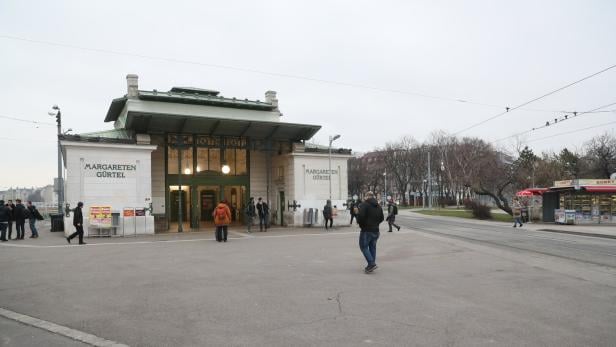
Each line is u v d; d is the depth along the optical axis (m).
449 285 8.62
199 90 26.81
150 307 6.96
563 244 16.75
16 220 18.89
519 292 8.01
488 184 53.38
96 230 19.70
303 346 5.16
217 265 11.16
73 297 7.64
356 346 5.15
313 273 9.96
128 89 23.39
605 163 54.56
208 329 5.81
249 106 25.78
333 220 26.41
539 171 47.91
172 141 24.44
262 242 17.08
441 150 64.50
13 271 10.29
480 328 5.82
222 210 17.25
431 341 5.31
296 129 25.33
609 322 6.10
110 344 5.25
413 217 40.16
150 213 21.08
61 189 28.31
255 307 6.93
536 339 5.38
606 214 29.28
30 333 5.71
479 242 17.53
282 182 27.02
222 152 26.20
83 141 19.89
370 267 9.95
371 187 79.62
